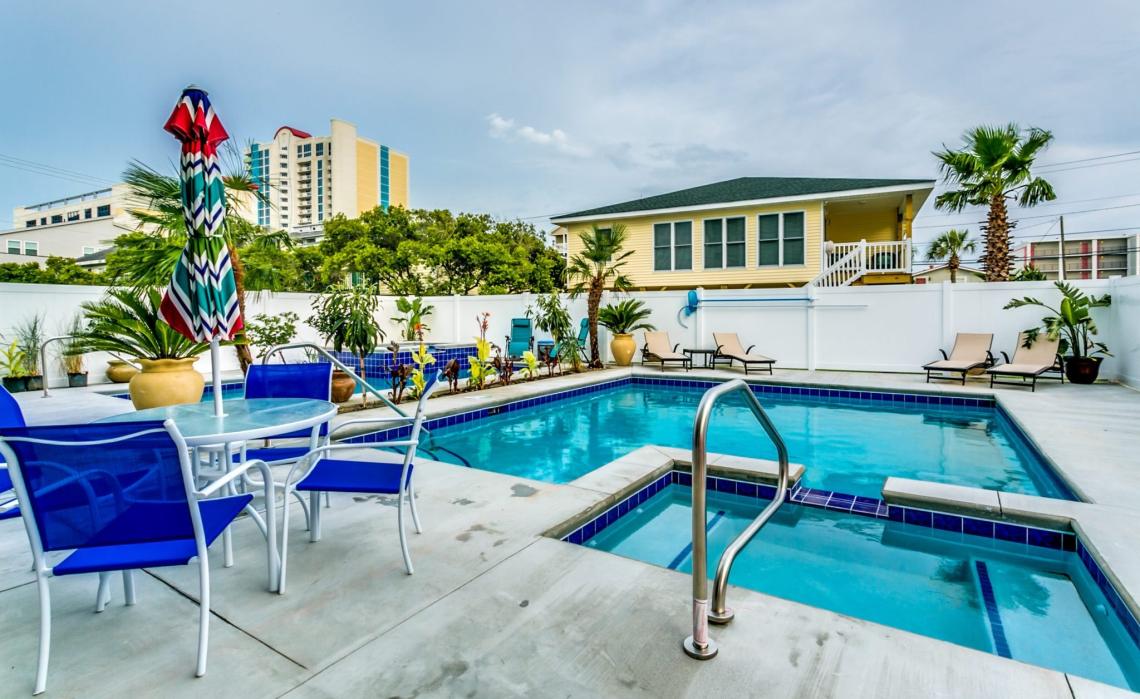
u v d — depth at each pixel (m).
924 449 6.25
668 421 8.05
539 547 3.01
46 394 7.83
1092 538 3.04
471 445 6.66
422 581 2.62
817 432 7.19
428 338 15.63
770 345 12.21
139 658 2.03
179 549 2.01
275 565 2.52
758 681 1.86
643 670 1.93
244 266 7.68
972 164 11.98
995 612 2.89
